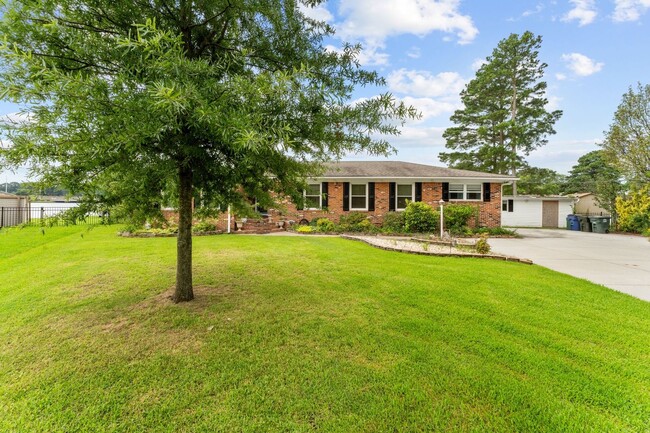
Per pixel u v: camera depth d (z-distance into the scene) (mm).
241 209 4254
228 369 2543
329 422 1979
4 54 1771
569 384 2375
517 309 3945
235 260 6641
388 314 3732
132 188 3141
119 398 2184
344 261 6691
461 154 28641
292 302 4109
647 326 3475
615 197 17109
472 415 2047
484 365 2633
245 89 2068
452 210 14062
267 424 1957
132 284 4801
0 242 8961
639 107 15617
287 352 2822
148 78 2098
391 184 14945
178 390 2275
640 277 5953
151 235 10547
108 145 2080
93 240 9500
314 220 14508
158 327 3301
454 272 5820
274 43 3121
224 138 2066
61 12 2441
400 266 6273
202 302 4039
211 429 1910
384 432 1902
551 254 8750
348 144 3020
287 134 2232
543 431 1915
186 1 2812
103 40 2432
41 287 4629
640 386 2361
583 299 4383
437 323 3479
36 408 2072
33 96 1876
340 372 2512
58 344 2920
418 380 2410
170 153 2865
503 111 25469
